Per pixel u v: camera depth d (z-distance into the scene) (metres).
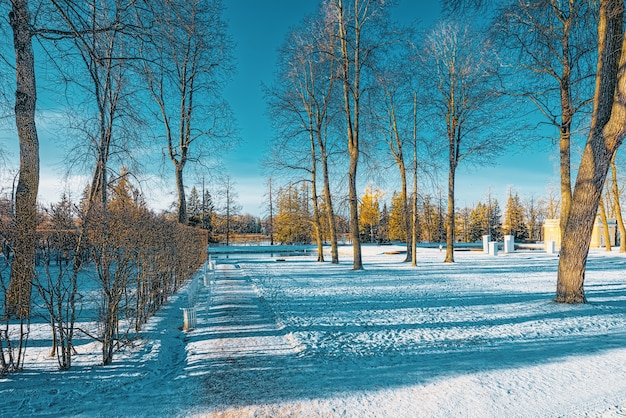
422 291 11.14
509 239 34.50
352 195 18.08
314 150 23.92
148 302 7.55
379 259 27.28
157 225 7.92
